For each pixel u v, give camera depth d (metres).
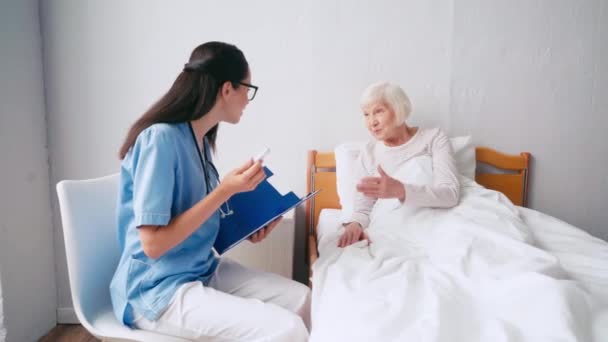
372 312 0.75
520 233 1.12
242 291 1.09
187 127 0.98
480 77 1.70
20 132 1.49
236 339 0.90
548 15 1.67
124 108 1.69
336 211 1.67
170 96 0.97
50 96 1.65
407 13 1.67
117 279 0.98
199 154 1.01
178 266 0.97
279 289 1.08
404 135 1.50
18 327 1.49
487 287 0.83
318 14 1.67
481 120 1.74
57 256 1.73
